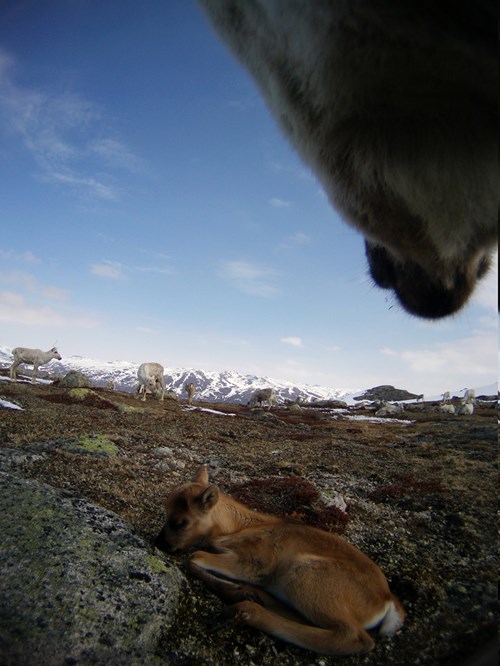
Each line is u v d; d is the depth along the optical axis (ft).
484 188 1.03
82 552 3.57
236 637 3.19
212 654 3.03
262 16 1.03
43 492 4.33
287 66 1.07
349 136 1.10
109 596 3.24
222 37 1.23
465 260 1.36
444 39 0.81
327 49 0.90
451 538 5.49
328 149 1.18
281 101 1.18
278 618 3.11
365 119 1.04
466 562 4.81
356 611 3.20
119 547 3.76
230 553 3.60
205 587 3.69
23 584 3.15
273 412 35.04
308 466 9.46
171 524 3.89
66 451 7.25
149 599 3.33
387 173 1.11
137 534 4.18
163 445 9.78
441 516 6.24
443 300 1.54
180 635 3.16
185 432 13.57
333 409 45.65
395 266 1.65
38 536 3.64
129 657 2.86
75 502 4.31
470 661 1.49
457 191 1.06
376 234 1.39
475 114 0.95
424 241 1.33
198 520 3.87
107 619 3.07
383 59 0.88
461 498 6.96
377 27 0.83
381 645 3.21
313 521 5.57
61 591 3.16
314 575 3.29
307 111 1.13
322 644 2.98
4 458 6.25
